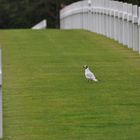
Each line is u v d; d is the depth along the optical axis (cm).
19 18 13925
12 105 3534
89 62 4809
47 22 13612
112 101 3572
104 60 4891
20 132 3031
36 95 3759
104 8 6544
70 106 3484
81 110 3394
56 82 4103
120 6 5803
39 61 4912
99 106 3472
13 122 3200
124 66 4628
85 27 7856
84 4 7925
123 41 5703
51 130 3050
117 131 3006
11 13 14000
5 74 4412
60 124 3147
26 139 2923
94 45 5759
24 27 14000
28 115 3325
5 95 3775
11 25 14075
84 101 3588
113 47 5581
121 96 3691
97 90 3856
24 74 4397
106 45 5731
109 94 3744
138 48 5256
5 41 6250
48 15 13650
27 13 13812
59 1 12962
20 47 5759
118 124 3122
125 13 5578
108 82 4075
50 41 6172
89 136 2939
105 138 2903
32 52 5416
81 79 4178
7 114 3350
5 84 4084
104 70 4475
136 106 3462
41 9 13675
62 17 10581
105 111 3362
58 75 4328
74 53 5284
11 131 3050
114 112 3341
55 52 5375
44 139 2917
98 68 4556
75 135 2962
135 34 5272
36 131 3042
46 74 4375
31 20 13900
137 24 5231
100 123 3144
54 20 13588
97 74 4338
